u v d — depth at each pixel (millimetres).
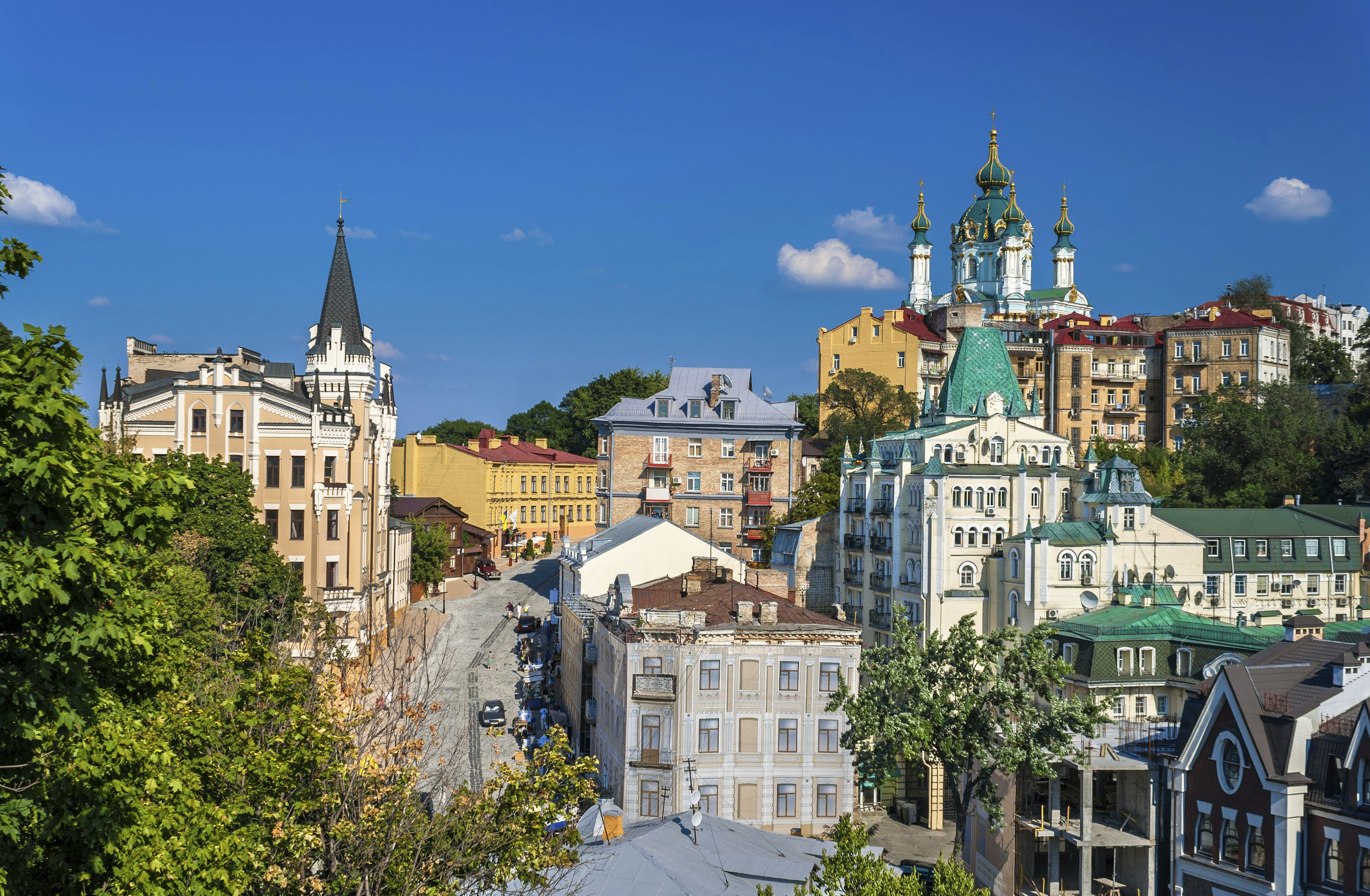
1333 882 46094
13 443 21484
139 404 91688
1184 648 67688
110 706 26203
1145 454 146000
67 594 21562
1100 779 58906
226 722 32406
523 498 177000
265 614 72188
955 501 94500
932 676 54375
